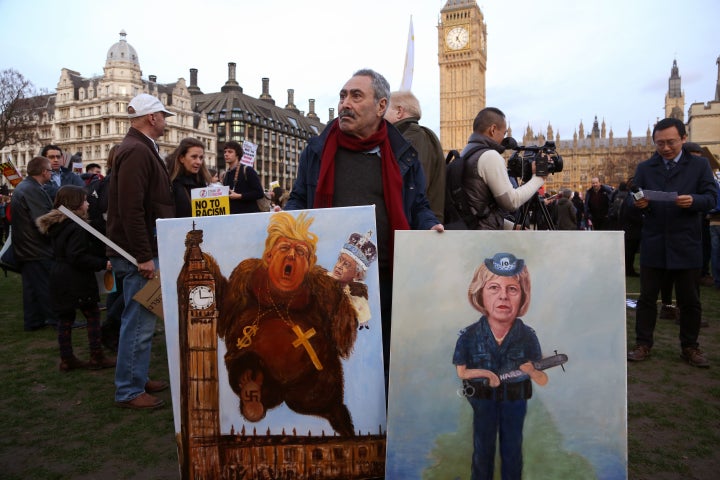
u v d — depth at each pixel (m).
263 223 2.05
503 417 1.84
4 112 37.94
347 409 1.98
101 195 5.01
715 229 7.91
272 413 2.00
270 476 1.99
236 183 6.22
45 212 5.67
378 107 2.35
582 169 97.75
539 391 1.84
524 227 3.95
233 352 2.03
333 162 2.36
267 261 2.03
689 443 2.83
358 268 1.99
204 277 2.05
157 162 3.43
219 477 2.01
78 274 4.14
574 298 1.87
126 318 3.42
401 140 2.45
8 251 5.71
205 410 2.03
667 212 4.15
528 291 1.87
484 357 1.86
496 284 1.88
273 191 11.62
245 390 2.02
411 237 1.89
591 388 1.84
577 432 1.82
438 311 1.88
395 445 1.84
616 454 1.81
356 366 1.98
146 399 3.41
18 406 3.42
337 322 1.99
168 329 2.06
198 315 2.05
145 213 3.38
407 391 1.86
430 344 1.87
